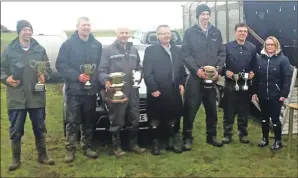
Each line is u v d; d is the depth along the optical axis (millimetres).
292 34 8219
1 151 4680
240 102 5242
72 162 4652
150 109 4766
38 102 4340
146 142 5480
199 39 4781
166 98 4691
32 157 4832
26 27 4102
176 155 4883
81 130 4812
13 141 4340
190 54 4828
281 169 4387
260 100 5062
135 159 4746
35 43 4266
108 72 4609
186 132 5109
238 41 5023
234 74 5043
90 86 4441
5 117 6184
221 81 7078
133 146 4984
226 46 5066
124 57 4602
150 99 4727
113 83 4453
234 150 5059
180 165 4527
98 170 4406
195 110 5004
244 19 7402
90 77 4453
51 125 6484
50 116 7207
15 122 4270
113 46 4605
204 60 4801
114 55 4570
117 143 4844
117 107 4617
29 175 4258
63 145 5355
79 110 4555
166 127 4938
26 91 4223
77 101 4504
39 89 4246
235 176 4207
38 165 4555
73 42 4414
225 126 5344
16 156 4406
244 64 5008
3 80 4094
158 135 4949
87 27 4371
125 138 5594
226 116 5301
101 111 4895
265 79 4926
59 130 6152
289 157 4703
